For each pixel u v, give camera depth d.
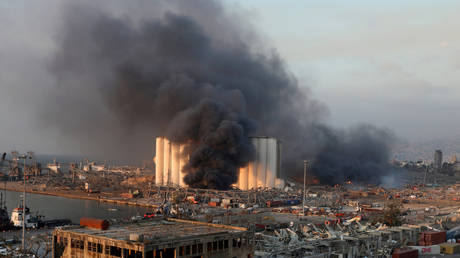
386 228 139.50
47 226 162.88
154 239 63.59
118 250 63.66
